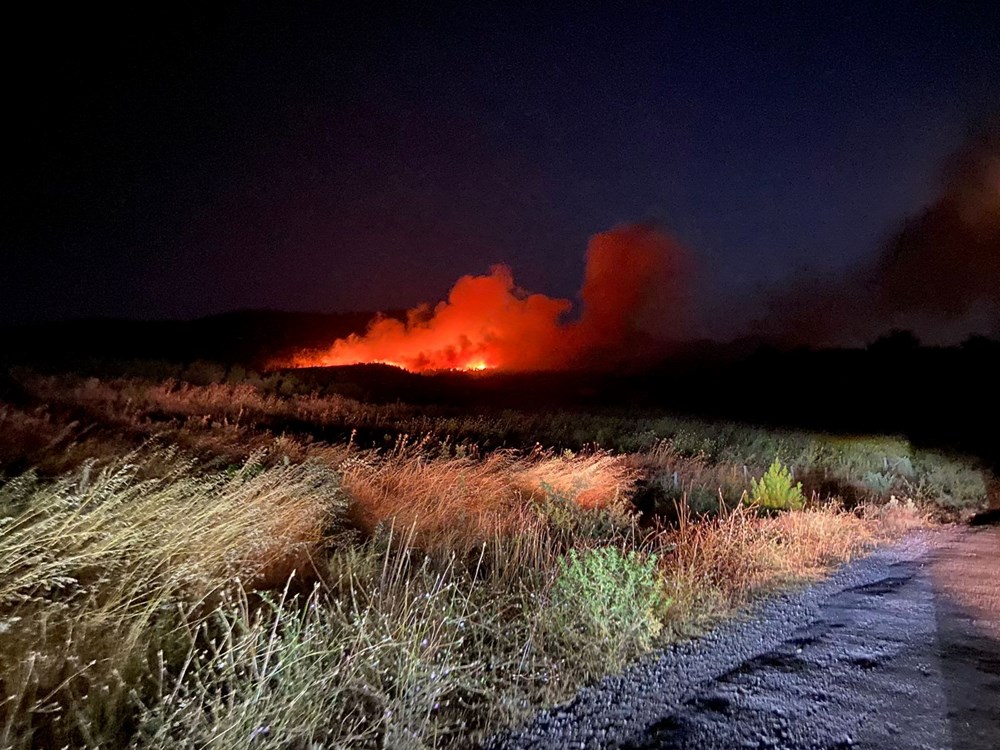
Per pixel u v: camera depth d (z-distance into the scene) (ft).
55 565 13.12
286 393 75.66
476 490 30.86
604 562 19.85
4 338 119.96
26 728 10.01
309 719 11.54
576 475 36.04
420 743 12.10
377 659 13.61
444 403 89.04
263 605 15.31
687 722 13.99
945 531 39.68
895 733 13.60
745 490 43.83
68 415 33.83
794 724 13.97
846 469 61.26
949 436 103.14
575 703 14.66
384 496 28.17
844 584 26.02
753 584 24.31
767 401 132.26
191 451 29.40
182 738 10.36
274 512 19.63
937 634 19.83
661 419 85.81
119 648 11.89
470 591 17.78
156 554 15.17
